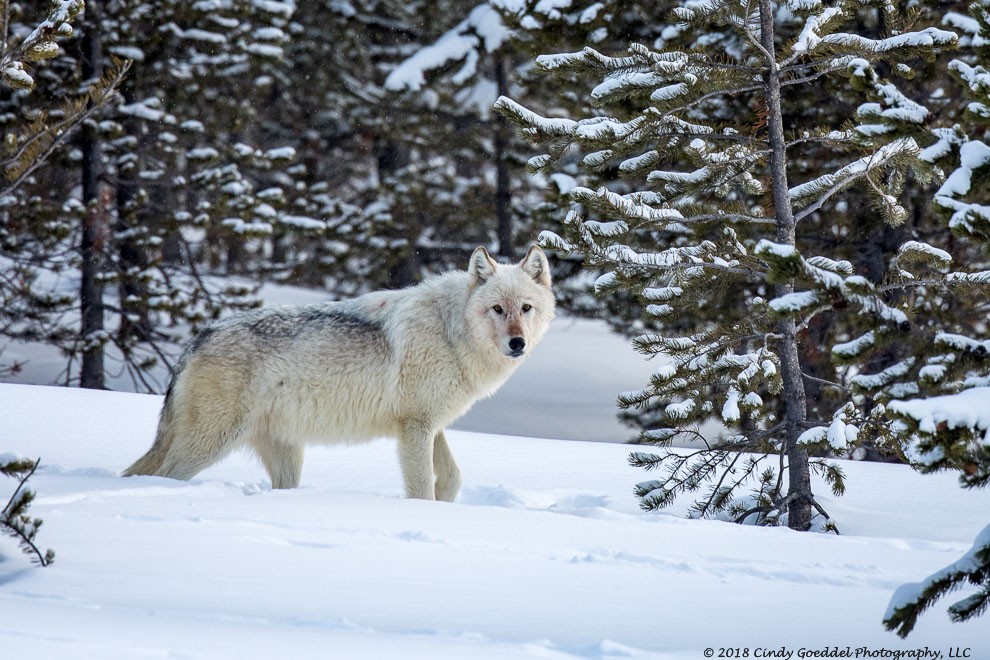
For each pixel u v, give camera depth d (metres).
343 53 51.75
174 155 42.62
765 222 17.97
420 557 10.62
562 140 18.45
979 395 6.86
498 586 9.52
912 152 16.83
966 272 16.47
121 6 40.00
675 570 10.79
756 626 8.49
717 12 17.88
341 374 16.34
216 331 16.73
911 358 7.94
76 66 39.84
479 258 16.64
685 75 17.17
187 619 7.53
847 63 17.09
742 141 18.39
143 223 42.44
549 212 31.73
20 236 40.38
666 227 18.23
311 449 23.16
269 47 44.78
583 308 40.06
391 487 18.89
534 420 47.38
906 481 21.41
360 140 56.25
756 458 18.11
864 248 27.81
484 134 49.94
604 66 17.91
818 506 17.22
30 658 5.84
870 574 11.10
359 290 52.41
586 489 19.77
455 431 26.75
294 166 54.78
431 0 48.09
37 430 22.25
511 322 16.25
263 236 42.81
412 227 50.47
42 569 9.08
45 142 18.44
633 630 8.15
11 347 51.16
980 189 7.56
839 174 17.64
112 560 9.61
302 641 6.94
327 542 11.14
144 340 41.88
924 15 22.14
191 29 42.75
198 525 11.68
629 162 18.48
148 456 16.69
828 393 23.17
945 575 7.17
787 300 7.76
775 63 17.97
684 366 17.22
